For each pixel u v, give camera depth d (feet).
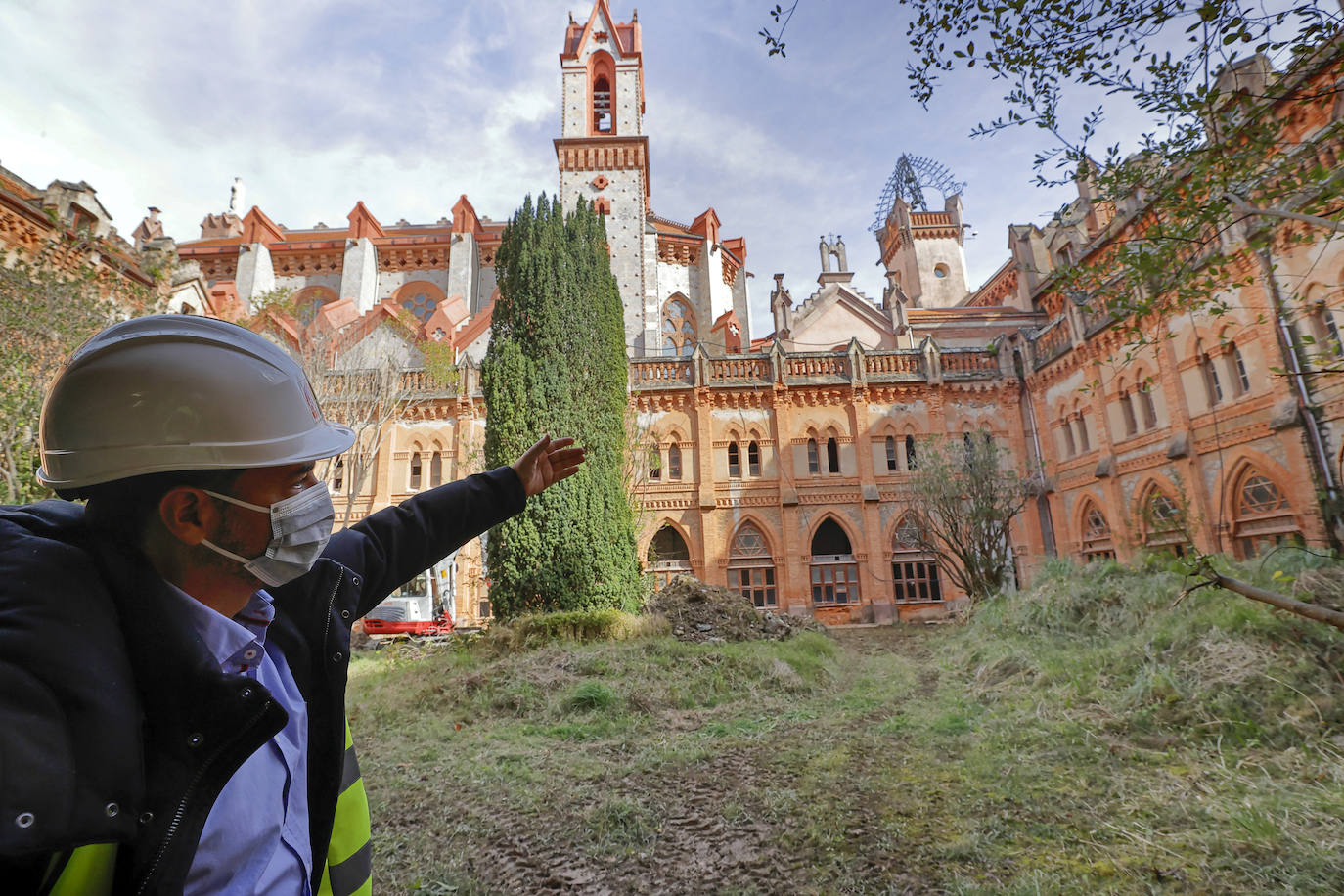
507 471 6.65
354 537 5.63
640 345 119.96
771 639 50.24
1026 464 89.40
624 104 137.18
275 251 133.69
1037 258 121.60
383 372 73.82
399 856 15.02
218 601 4.01
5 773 2.28
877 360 95.50
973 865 12.99
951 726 23.72
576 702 30.60
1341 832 12.60
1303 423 51.55
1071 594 37.60
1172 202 17.92
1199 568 23.09
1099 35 15.92
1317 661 20.48
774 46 18.52
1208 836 13.04
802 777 19.53
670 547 97.71
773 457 92.63
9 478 33.63
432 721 29.30
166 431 3.40
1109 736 20.43
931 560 88.63
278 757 4.22
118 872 3.08
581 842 15.62
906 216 165.48
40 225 49.03
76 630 2.78
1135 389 71.46
